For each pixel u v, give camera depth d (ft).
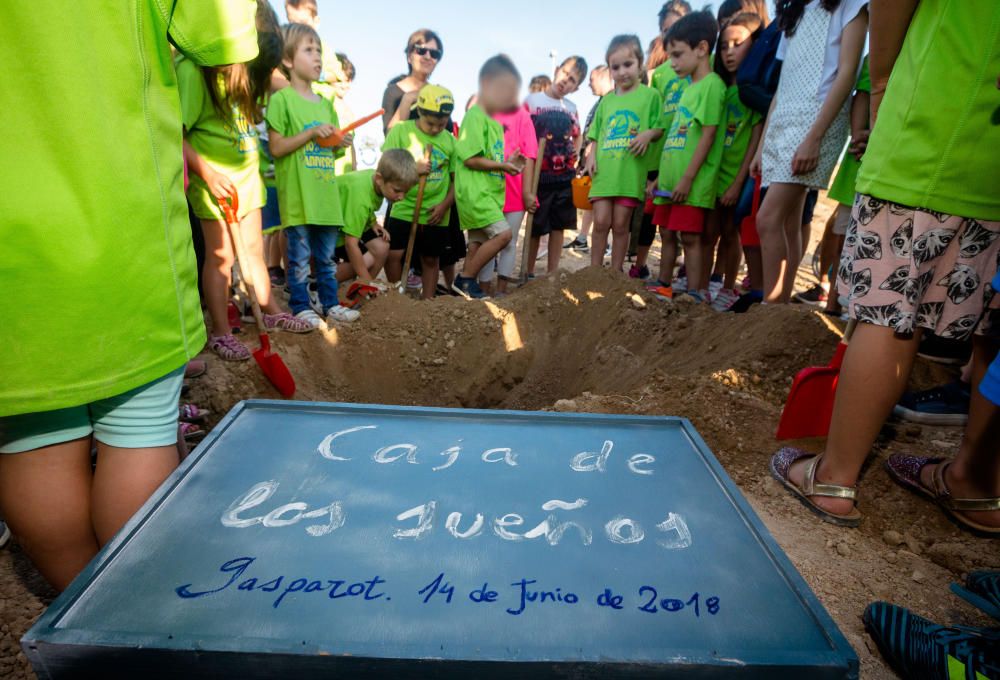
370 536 3.26
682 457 4.16
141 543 3.15
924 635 3.79
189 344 3.99
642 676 2.62
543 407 11.68
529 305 13.02
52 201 3.09
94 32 3.17
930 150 4.58
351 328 12.05
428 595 2.89
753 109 11.87
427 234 15.49
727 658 2.61
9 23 2.91
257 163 10.02
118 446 3.83
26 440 3.64
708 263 14.92
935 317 4.92
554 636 2.70
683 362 9.93
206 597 2.84
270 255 15.56
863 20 8.98
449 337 12.26
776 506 5.81
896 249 4.88
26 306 3.14
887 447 6.64
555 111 17.61
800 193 11.07
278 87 13.12
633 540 3.33
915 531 5.49
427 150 14.69
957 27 4.40
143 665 2.61
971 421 5.24
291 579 2.96
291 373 10.35
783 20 10.18
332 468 3.84
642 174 14.52
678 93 14.88
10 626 4.42
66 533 3.92
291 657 2.56
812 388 6.59
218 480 3.67
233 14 3.91
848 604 4.51
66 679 2.68
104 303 3.34
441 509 3.50
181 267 3.89
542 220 18.10
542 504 3.58
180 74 8.30
